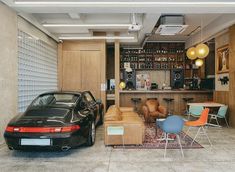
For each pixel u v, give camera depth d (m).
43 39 7.29
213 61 11.08
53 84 8.41
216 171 3.45
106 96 9.40
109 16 6.63
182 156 4.15
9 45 5.06
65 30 7.42
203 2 4.70
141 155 4.21
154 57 11.49
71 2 4.71
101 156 4.16
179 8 5.07
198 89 9.77
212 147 4.76
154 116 7.32
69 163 3.80
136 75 11.63
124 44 10.38
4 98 4.86
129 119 5.08
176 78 11.45
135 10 5.17
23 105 5.90
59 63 8.85
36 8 5.09
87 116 4.68
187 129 6.68
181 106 9.43
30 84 6.36
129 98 9.41
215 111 7.78
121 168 3.57
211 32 7.95
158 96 9.44
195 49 7.65
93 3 4.77
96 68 8.91
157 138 5.48
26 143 3.86
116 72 9.09
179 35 9.96
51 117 4.15
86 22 6.64
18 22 5.53
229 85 7.26
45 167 3.63
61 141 3.87
